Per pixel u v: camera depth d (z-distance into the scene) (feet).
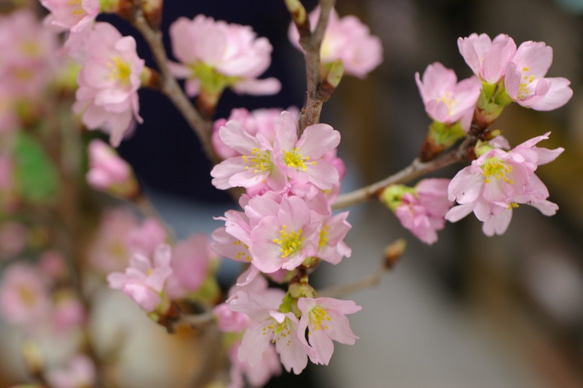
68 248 2.04
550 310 3.81
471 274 4.23
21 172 2.27
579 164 3.41
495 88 1.33
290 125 1.29
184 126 2.18
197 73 1.48
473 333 4.08
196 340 2.94
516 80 1.29
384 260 1.60
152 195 2.33
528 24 3.54
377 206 4.61
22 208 2.05
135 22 1.39
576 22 3.28
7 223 2.37
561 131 3.46
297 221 1.28
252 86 1.51
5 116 1.90
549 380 3.72
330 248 1.32
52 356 2.47
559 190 3.56
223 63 1.48
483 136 1.35
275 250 1.28
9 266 2.78
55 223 2.04
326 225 1.32
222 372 1.65
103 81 1.41
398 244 1.59
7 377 2.69
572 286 3.64
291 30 1.57
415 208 1.41
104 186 1.70
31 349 1.76
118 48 1.37
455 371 3.80
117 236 2.11
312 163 1.30
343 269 4.25
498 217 1.34
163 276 1.41
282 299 1.32
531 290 3.94
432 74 1.41
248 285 1.33
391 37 4.29
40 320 2.21
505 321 4.09
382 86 4.43
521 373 3.80
